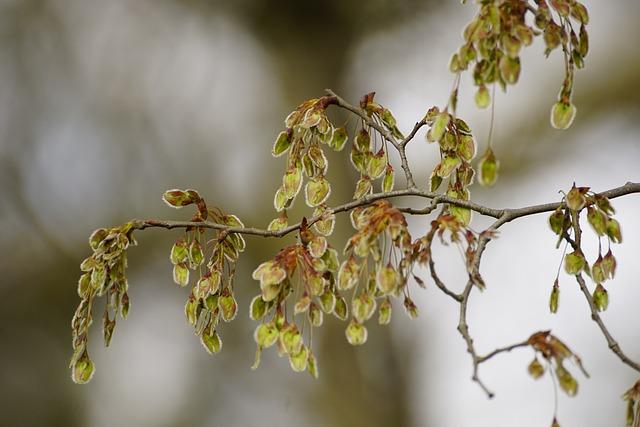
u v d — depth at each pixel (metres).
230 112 14.12
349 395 13.01
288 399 12.30
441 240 3.57
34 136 14.02
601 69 13.12
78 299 14.14
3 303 14.02
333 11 13.45
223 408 14.39
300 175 4.16
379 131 4.38
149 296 14.33
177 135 14.02
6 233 13.83
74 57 14.04
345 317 3.85
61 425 14.52
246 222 13.16
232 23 14.09
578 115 13.12
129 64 14.08
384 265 3.59
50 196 13.99
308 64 13.65
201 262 4.21
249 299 13.27
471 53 3.50
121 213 13.71
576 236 3.92
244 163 13.71
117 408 14.70
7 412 14.27
